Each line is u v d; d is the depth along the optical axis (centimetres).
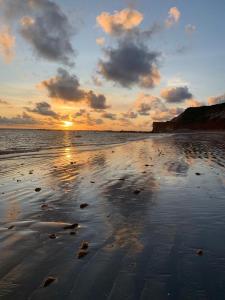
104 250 523
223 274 429
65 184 1141
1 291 396
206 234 588
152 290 392
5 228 649
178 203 820
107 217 716
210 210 746
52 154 2544
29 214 757
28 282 418
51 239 579
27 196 955
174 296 378
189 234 590
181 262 470
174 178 1199
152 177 1241
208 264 461
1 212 781
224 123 11512
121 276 430
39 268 459
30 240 575
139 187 1050
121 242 559
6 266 466
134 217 709
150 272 441
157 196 909
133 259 485
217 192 937
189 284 405
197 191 959
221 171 1326
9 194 992
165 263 468
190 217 695
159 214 726
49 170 1541
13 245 551
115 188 1044
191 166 1530
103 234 604
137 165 1644
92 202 862
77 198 915
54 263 475
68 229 636
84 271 447
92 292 391
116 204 830
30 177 1330
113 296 381
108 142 4944
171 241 557
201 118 14088
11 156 2389
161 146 3247
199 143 3591
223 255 492
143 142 4312
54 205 838
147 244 546
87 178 1263
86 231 623
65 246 544
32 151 2950
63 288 402
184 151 2472
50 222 685
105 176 1302
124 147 3281
